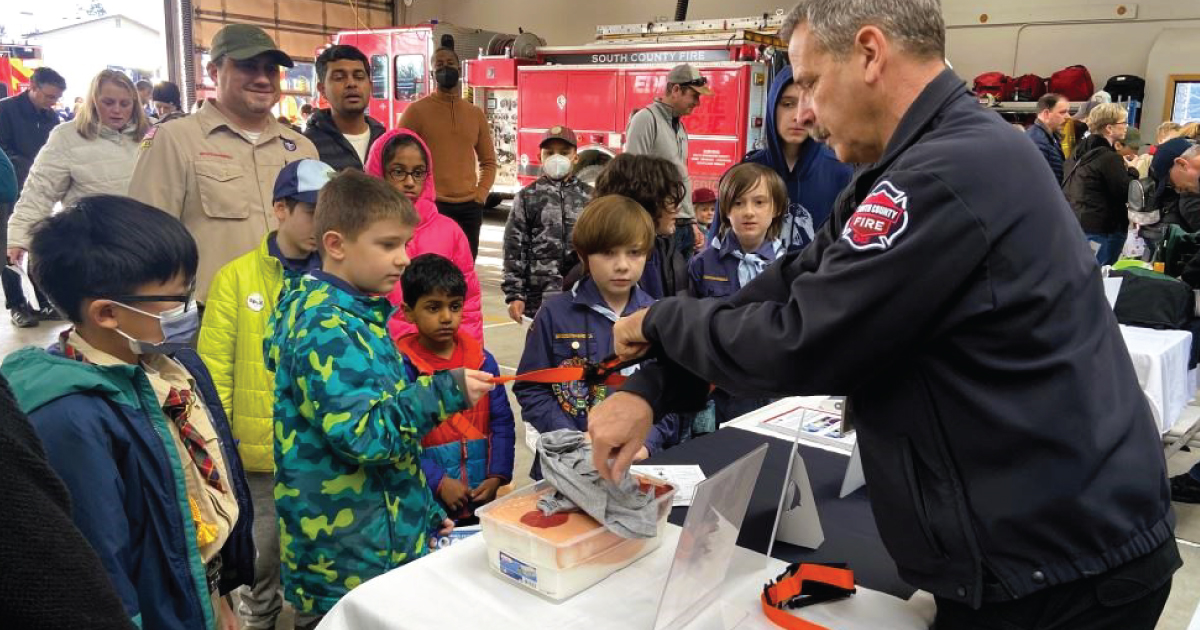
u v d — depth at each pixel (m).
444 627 1.04
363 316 1.63
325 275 1.65
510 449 2.38
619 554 1.17
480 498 2.26
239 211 2.68
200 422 1.51
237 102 2.71
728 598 1.13
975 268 0.89
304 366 1.54
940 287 0.89
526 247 4.11
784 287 1.25
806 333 0.93
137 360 1.37
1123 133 6.05
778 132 2.92
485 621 1.05
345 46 3.63
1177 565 0.99
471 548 1.26
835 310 0.91
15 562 0.56
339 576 1.67
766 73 7.90
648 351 1.17
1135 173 6.84
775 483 1.60
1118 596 0.92
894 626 1.05
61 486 0.65
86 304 1.27
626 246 2.09
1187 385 3.46
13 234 4.05
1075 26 10.71
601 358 2.14
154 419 1.32
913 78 1.02
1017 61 11.16
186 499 1.35
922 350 0.95
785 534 1.34
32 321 5.64
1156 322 3.44
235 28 2.69
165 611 1.32
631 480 1.23
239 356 2.14
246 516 1.59
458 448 2.25
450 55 4.95
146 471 1.28
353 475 1.64
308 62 15.37
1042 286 0.89
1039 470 0.90
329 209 1.62
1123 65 10.46
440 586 1.14
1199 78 9.65
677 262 2.86
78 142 4.11
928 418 0.95
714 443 1.83
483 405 2.34
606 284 2.14
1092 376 0.91
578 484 1.17
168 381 1.45
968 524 0.93
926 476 0.96
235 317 2.15
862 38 1.02
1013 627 0.94
